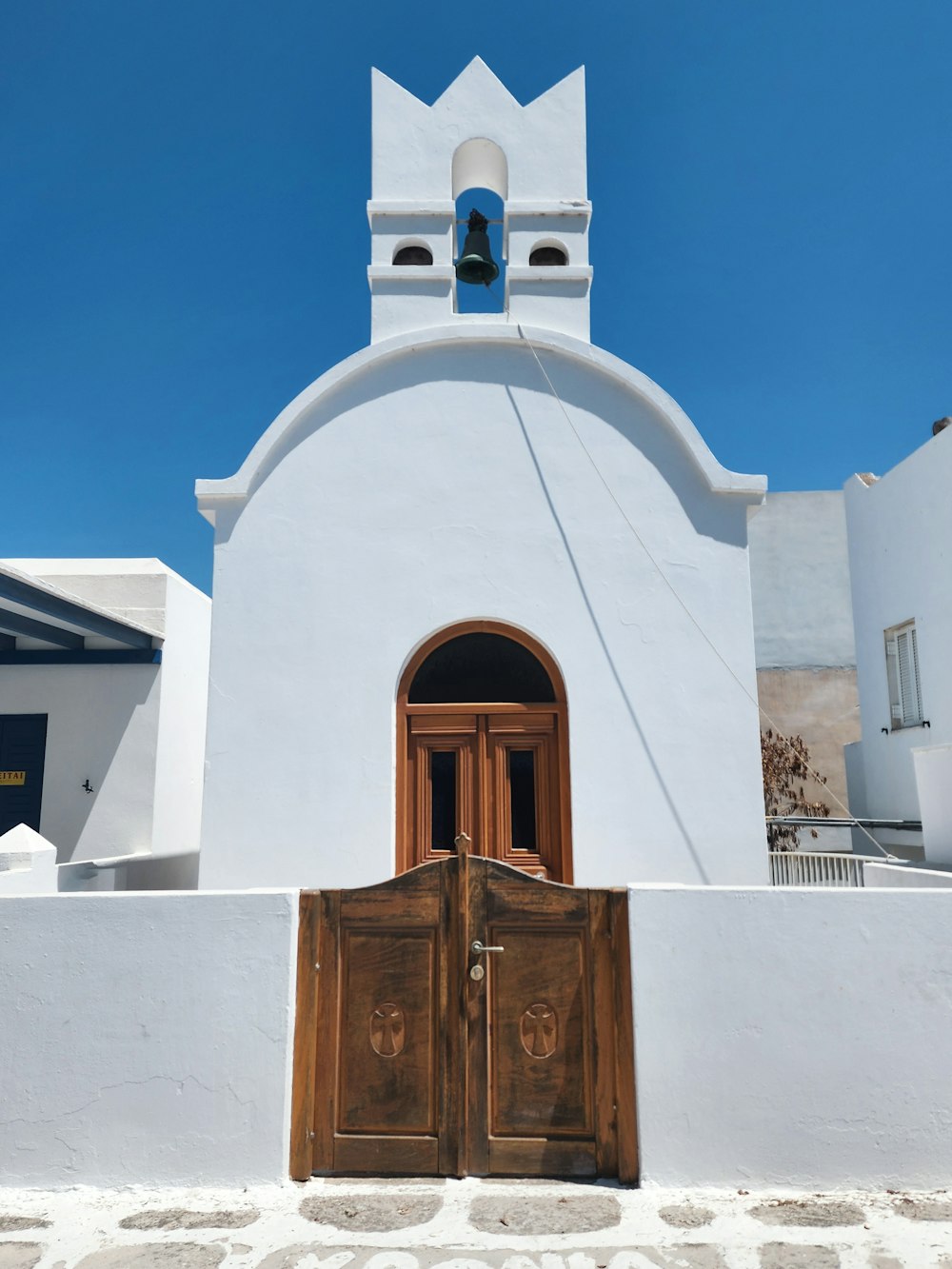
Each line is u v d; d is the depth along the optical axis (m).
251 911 4.79
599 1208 4.35
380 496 7.17
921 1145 4.57
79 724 10.70
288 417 7.22
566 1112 4.68
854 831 13.87
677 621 6.95
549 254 8.11
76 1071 4.68
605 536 7.09
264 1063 4.66
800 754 15.57
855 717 17.55
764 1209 4.36
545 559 7.05
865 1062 4.63
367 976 4.82
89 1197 4.52
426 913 4.84
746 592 7.00
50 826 10.48
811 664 17.78
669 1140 4.58
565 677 6.86
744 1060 4.64
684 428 7.16
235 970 4.74
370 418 7.31
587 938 4.81
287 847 6.66
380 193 7.98
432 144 8.08
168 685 11.04
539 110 8.18
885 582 12.77
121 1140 4.61
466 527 7.11
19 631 9.52
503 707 6.96
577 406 7.32
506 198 8.30
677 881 6.57
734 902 4.78
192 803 12.02
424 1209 4.34
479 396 7.35
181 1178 4.57
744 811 6.66
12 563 12.24
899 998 4.68
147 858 9.96
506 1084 4.71
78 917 4.80
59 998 4.74
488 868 4.88
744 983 4.70
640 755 6.74
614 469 7.20
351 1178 4.64
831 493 18.38
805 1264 3.90
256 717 6.83
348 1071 4.74
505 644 7.14
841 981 4.70
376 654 6.93
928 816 6.64
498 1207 4.36
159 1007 4.71
